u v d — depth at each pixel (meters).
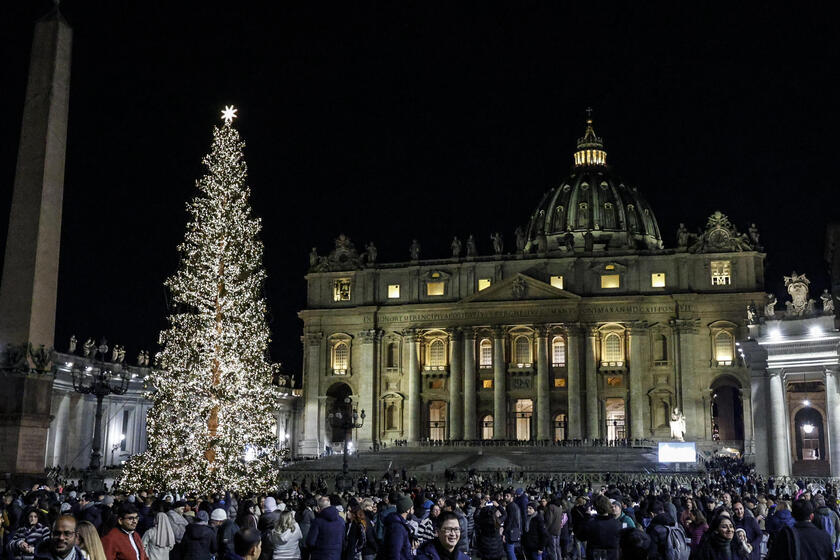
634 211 143.50
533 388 114.31
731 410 123.69
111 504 22.50
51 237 36.69
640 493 39.94
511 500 29.27
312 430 119.81
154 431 38.53
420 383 118.19
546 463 90.44
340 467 90.00
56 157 37.16
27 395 35.16
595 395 111.69
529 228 147.00
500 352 115.25
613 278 114.25
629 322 112.31
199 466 37.22
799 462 71.50
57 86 37.09
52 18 37.50
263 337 40.31
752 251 110.31
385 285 121.19
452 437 115.00
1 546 17.77
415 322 119.19
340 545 16.91
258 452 39.84
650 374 111.25
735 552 13.45
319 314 122.25
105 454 87.50
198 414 37.94
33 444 35.47
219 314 39.25
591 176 145.12
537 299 113.81
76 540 11.05
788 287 63.66
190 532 15.49
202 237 39.62
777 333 63.03
